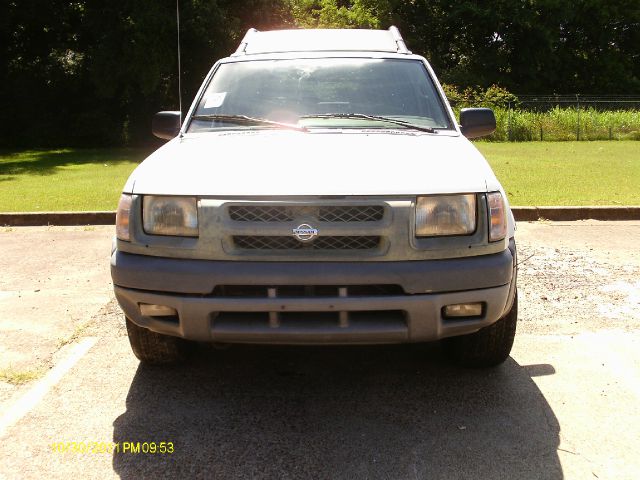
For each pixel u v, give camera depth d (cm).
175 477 279
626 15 4006
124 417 331
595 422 322
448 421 326
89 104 2656
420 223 305
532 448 299
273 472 281
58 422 326
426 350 418
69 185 1214
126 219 323
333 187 305
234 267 303
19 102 2605
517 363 395
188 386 368
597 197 948
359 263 302
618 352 409
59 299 524
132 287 317
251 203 303
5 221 847
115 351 417
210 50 2452
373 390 362
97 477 279
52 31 2727
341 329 305
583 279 566
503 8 3712
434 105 423
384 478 276
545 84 4122
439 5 3816
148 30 2253
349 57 455
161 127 438
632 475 278
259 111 414
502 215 318
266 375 383
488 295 309
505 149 1980
